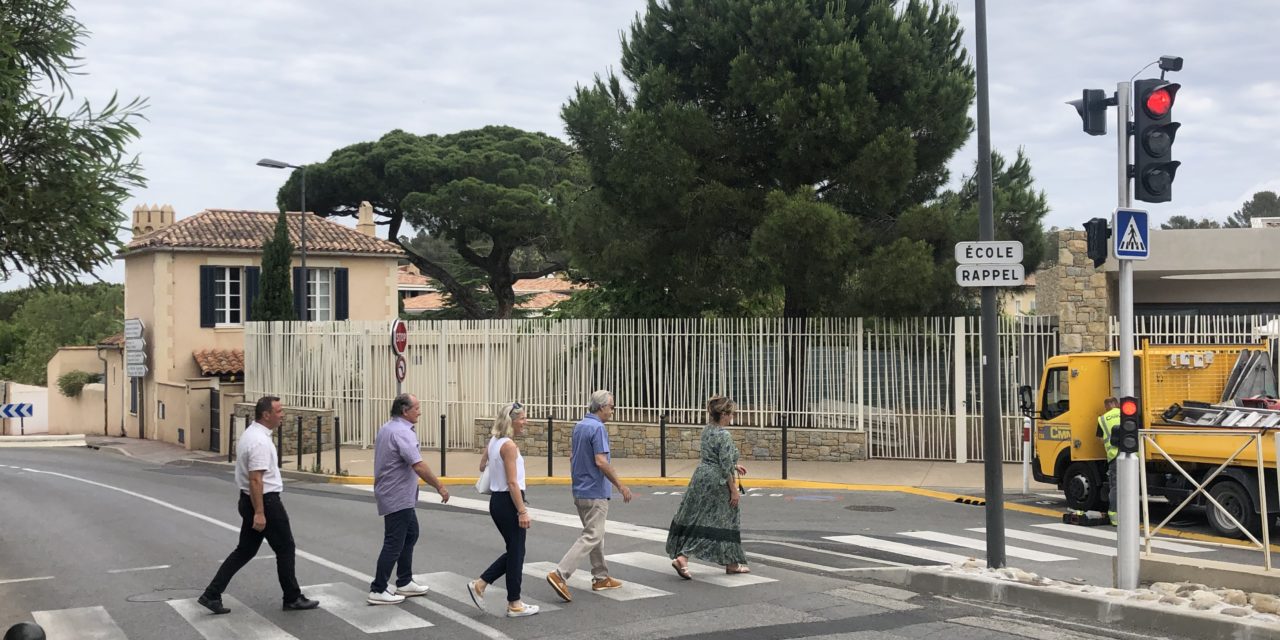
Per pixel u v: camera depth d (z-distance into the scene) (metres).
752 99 19.61
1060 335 18.64
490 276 48.47
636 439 20.92
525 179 48.25
